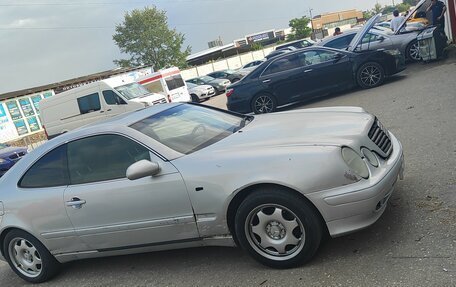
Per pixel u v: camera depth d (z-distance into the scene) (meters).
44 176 4.64
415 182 4.75
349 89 12.38
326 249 3.91
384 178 3.64
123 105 18.16
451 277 3.11
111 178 4.25
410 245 3.62
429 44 12.22
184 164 3.95
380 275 3.36
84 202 4.29
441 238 3.60
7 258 4.95
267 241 3.80
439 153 5.46
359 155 3.68
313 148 3.64
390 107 8.81
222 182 3.76
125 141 4.29
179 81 24.56
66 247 4.57
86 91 18.64
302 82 11.92
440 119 6.96
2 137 29.25
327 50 11.84
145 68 40.75
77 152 4.50
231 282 3.82
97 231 4.32
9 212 4.70
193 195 3.88
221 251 4.43
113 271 4.66
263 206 3.71
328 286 3.40
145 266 4.56
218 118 4.99
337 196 3.49
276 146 3.82
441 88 9.16
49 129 19.72
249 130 4.45
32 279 4.88
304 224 3.60
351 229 3.55
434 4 14.20
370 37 13.88
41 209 4.53
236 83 12.50
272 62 12.17
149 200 4.03
